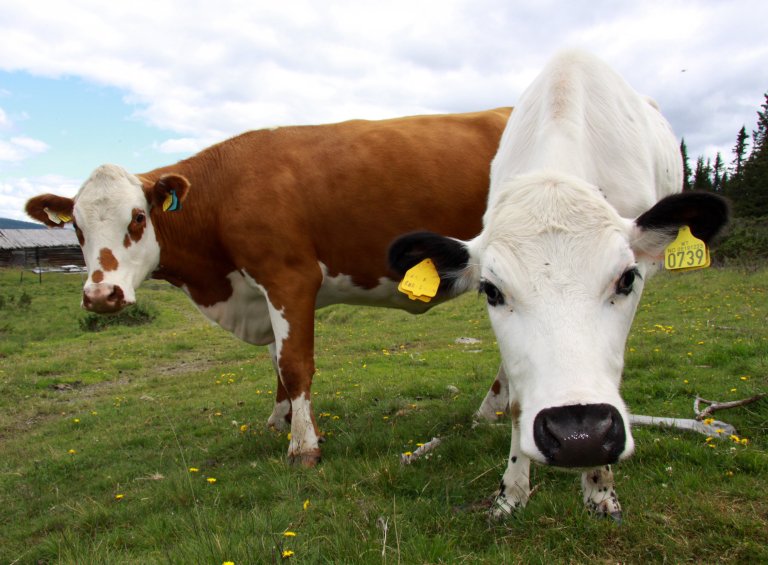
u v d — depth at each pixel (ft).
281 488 14.49
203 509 13.43
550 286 9.45
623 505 11.37
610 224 9.86
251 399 28.71
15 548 13.93
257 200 18.10
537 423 8.66
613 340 9.46
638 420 15.89
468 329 47.62
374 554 10.07
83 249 18.99
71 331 73.36
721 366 23.54
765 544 9.62
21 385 38.22
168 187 18.04
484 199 19.71
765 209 123.03
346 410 22.81
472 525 11.38
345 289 19.61
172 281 20.63
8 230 212.02
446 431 18.16
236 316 20.51
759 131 149.07
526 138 13.88
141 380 40.09
